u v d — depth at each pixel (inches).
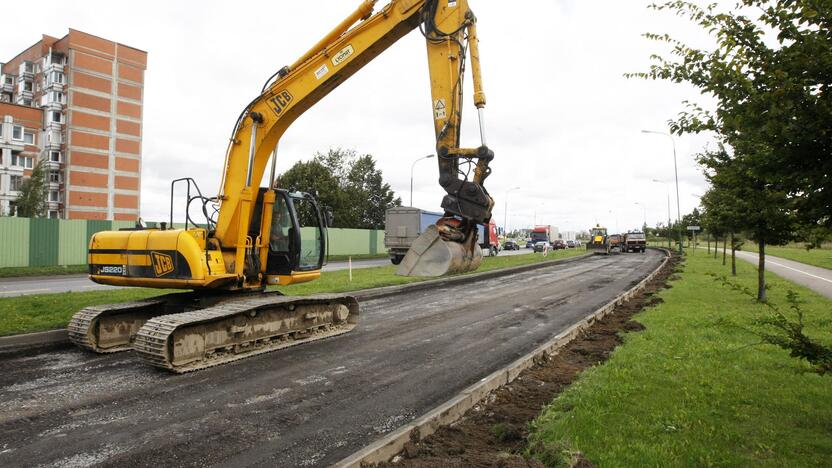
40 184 1523.1
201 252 300.2
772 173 125.0
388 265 1079.0
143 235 312.3
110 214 2623.0
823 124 110.3
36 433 171.8
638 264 1211.2
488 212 301.6
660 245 3093.0
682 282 688.4
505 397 209.6
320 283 626.2
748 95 124.4
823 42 108.8
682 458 144.5
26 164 2341.3
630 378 221.8
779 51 118.3
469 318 420.2
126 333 307.0
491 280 780.0
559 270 1007.0
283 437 171.3
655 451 147.7
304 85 326.0
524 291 625.3
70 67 2474.2
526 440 163.8
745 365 245.4
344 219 2038.6
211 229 331.9
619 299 502.3
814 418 177.3
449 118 313.1
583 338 329.1
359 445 165.5
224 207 324.5
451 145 314.0
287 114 333.7
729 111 126.6
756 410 184.9
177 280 299.0
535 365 257.6
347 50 321.7
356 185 2477.9
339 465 135.2
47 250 936.9
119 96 2655.0
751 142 139.7
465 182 304.7
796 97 113.1
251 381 237.6
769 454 148.9
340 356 288.2
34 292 546.0
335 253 1557.6
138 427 178.5
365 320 408.5
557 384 227.5
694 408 185.3
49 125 2465.6
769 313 398.6
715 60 127.8
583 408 183.8
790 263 1168.8
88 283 685.9
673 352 271.6
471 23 308.5
